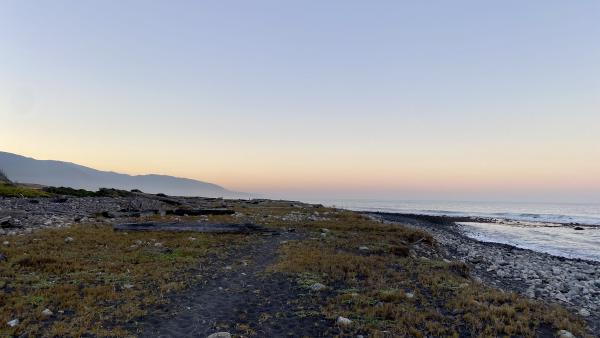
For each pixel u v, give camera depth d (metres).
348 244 26.22
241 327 11.88
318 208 58.62
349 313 13.16
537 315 13.66
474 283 18.41
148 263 18.98
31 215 32.00
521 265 29.75
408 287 16.62
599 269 30.45
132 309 12.94
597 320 15.48
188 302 14.08
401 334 11.64
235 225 29.86
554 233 66.31
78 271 16.95
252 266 19.77
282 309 13.66
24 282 14.97
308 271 18.41
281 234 29.88
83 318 12.01
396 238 30.59
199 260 20.28
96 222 30.84
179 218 36.34
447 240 44.84
